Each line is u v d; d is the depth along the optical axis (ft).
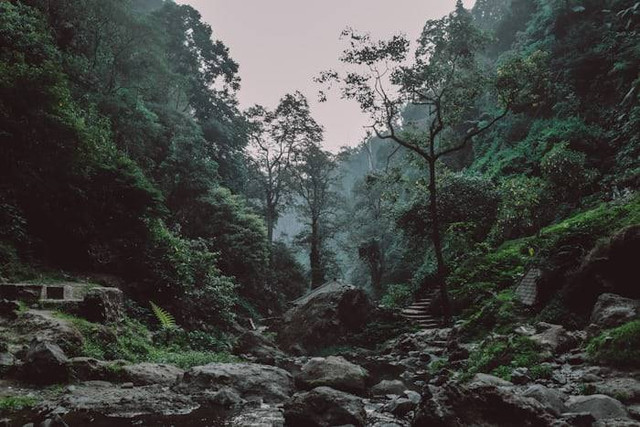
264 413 19.36
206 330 47.65
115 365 24.06
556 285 34.94
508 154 94.32
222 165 125.59
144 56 88.99
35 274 35.32
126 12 81.46
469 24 56.85
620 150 71.61
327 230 143.02
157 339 36.01
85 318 30.27
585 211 62.18
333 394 17.95
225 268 86.38
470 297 56.95
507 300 39.86
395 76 57.36
